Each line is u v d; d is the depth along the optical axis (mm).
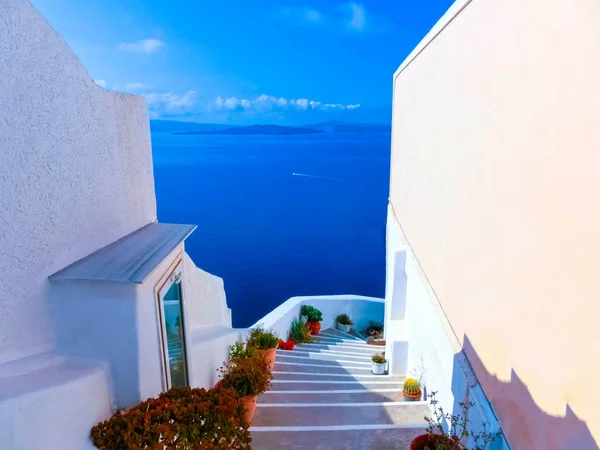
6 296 2631
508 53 2906
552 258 2303
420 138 5883
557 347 2264
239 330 7340
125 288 3076
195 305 5348
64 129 3092
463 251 3934
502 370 3023
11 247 2633
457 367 4023
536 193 2498
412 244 6445
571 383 2113
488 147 3285
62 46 3045
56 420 2658
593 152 1903
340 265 21578
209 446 2848
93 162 3520
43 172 2877
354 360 8391
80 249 3373
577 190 2045
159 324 3580
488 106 3307
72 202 3230
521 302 2705
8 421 2406
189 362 4477
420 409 5129
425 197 5539
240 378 4664
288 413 5074
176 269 4066
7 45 2492
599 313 1875
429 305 5238
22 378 2654
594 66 1890
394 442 4207
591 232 1933
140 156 4488
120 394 3248
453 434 3773
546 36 2363
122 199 4082
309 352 8859
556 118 2256
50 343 3023
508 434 2926
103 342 3154
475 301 3602
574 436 2096
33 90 2734
